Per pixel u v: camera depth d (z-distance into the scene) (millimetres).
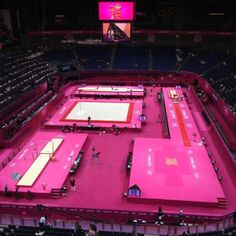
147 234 21625
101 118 42562
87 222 22875
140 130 39281
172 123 40625
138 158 32125
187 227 22047
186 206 25766
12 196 27312
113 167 31312
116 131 38750
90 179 29375
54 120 42031
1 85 44750
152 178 28781
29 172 29828
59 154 33250
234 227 21859
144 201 26141
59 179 28922
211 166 30734
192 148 34156
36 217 25328
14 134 37344
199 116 43812
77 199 26688
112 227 22266
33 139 36781
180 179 28641
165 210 25250
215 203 25531
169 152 33312
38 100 46406
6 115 39656
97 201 26375
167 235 20844
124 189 27875
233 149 34438
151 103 49938
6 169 30672
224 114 42844
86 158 33031
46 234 20391
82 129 39719
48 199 26812
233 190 27719
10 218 24031
